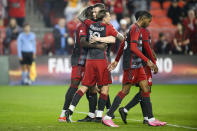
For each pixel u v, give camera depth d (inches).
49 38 2748.5
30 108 1414.9
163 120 1112.2
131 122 1058.1
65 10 2992.1
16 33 2689.5
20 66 2556.6
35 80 2566.4
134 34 954.7
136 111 1320.1
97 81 1013.2
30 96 1878.7
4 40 2669.8
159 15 3070.9
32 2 3093.0
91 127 943.7
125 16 2728.8
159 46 2709.2
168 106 1492.4
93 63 1002.1
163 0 3142.2
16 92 2084.2
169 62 2667.3
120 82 2593.5
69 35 2696.9
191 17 2738.7
